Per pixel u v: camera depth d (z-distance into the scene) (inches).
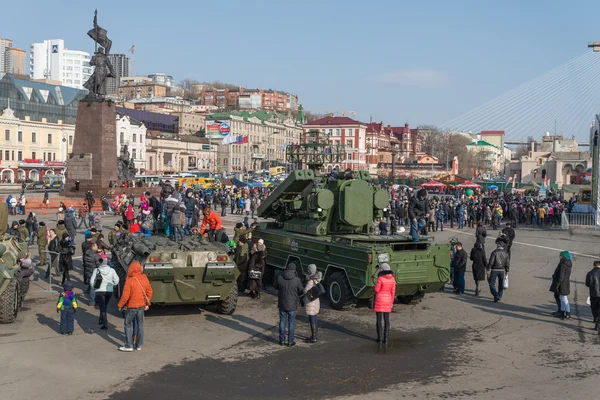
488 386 365.1
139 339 433.1
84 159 1907.0
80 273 758.5
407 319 539.2
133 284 429.1
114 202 1611.7
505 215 1731.1
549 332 496.7
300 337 474.0
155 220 904.9
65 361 405.4
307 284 460.4
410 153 6013.8
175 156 4530.0
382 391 355.3
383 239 577.0
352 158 4899.1
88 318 528.4
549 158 4286.4
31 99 3786.9
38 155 3585.1
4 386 356.5
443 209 1508.4
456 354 431.8
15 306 508.7
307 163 828.0
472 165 5841.5
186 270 513.7
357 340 466.9
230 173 4084.6
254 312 562.3
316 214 643.5
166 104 6437.0
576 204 1764.3
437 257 559.2
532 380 376.8
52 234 757.9
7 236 573.6
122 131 3868.1
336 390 356.5
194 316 542.3
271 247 697.6
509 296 647.1
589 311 580.1
